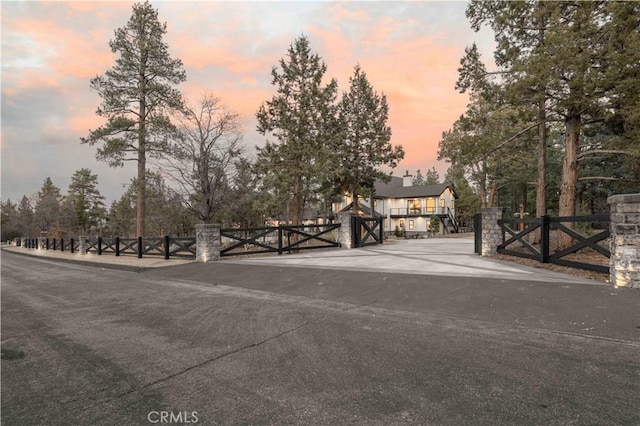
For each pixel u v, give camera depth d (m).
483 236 10.91
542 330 3.98
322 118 18.97
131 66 22.23
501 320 4.41
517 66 9.87
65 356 3.79
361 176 26.09
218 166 18.78
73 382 3.11
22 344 4.25
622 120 9.95
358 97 25.08
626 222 5.58
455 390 2.67
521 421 2.22
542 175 14.06
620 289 5.44
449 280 6.74
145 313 5.66
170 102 22.17
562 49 8.67
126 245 16.98
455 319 4.59
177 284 8.58
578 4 9.48
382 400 2.56
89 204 64.25
